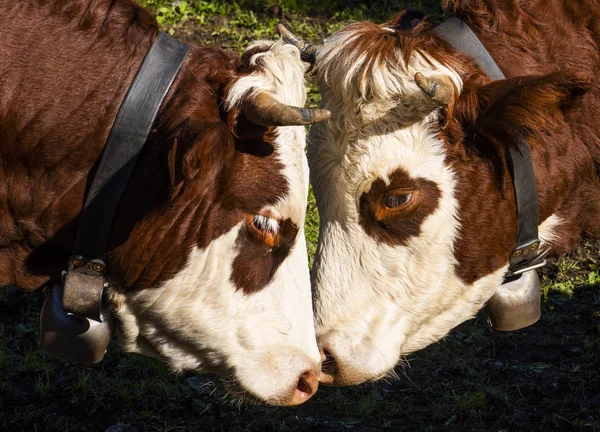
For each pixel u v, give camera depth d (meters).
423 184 4.89
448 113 4.77
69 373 6.73
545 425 6.40
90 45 4.23
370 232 5.00
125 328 4.49
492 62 5.02
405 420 6.44
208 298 4.37
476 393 6.60
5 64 4.14
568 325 7.40
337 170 4.95
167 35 4.35
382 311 5.11
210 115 4.18
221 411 6.46
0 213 4.27
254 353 4.50
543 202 5.20
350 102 4.84
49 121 4.16
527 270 5.27
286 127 4.26
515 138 4.75
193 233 4.22
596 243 8.23
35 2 4.22
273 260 4.43
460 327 7.36
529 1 5.26
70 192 4.22
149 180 4.17
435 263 5.04
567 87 4.62
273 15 11.61
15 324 7.18
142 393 6.57
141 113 4.16
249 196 4.21
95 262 4.23
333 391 6.69
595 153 5.30
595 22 5.30
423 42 4.89
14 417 6.27
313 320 4.75
